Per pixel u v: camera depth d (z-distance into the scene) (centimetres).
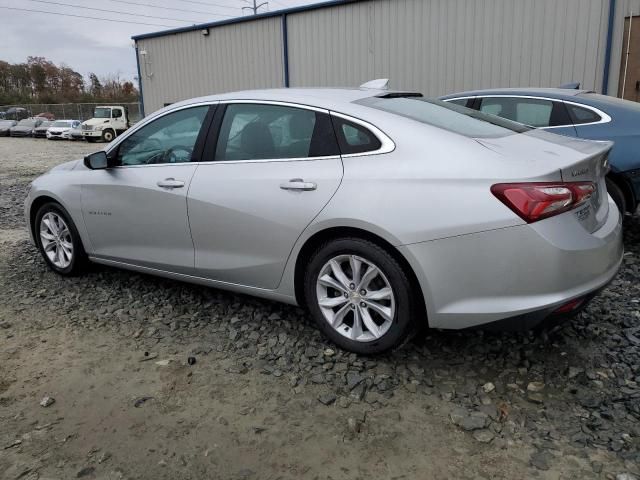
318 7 1357
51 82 7844
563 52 1084
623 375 284
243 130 341
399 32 1255
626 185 502
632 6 1006
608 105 522
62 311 388
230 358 316
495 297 262
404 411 261
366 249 287
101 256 425
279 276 325
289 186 308
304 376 293
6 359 319
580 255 257
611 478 212
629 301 375
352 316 317
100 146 2495
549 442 235
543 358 304
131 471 224
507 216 253
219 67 1603
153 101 1808
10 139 3123
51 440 244
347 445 237
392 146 288
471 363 301
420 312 289
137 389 285
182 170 359
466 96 608
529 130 342
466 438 240
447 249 265
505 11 1123
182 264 369
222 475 221
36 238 475
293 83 1455
